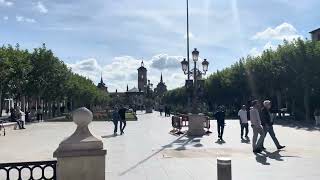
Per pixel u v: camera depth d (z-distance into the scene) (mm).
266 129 16797
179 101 117062
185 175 11531
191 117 26031
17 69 43750
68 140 6254
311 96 47094
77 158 6195
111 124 40719
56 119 51719
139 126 37625
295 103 48781
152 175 11617
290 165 13055
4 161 14789
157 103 164750
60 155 6145
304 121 43656
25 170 11977
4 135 27422
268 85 52812
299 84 44906
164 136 25500
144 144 20469
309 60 43875
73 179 6172
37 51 52375
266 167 12727
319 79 43875
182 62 30953
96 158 6242
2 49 42750
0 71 37719
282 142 20578
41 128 35188
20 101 60281
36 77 51438
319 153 15961
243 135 25281
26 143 21781
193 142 21109
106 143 21125
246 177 11156
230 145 19375
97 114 50969
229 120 49938
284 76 46281
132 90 151000
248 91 61469
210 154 16031
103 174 6262
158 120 52062
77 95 83062
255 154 15891
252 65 58156
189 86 32875
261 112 16906
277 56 49594
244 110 23172
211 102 77250
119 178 11219
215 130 30500
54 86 56062
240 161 14062
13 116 35219
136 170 12461
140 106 146625
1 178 10688
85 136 6316
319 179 10773
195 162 13945
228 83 68375
